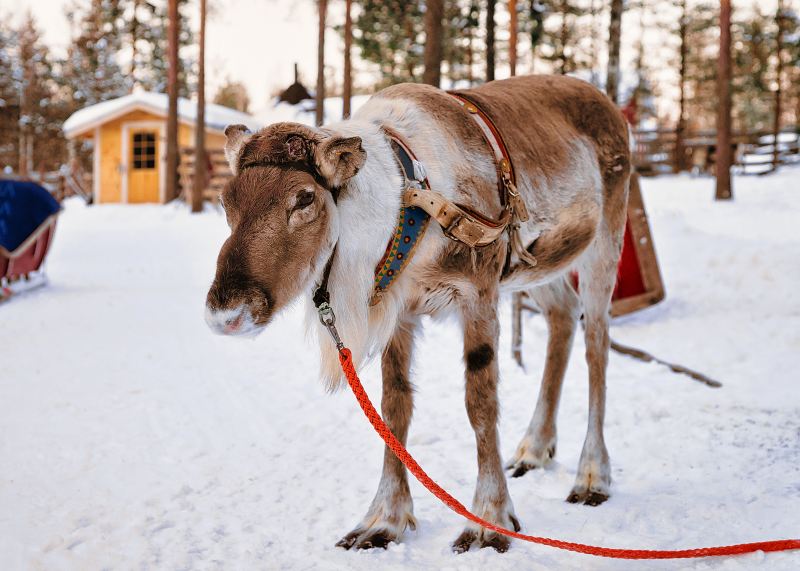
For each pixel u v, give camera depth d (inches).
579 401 224.7
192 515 148.2
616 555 115.7
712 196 800.3
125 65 1851.6
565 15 1285.7
